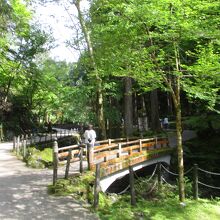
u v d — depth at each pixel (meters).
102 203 9.61
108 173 12.20
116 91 23.38
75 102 21.45
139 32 9.38
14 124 35.19
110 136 27.38
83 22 16.80
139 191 12.23
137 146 15.88
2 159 17.69
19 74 33.53
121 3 8.88
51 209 8.65
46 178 12.20
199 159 19.53
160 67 10.09
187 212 9.32
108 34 10.23
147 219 8.50
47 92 36.91
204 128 22.33
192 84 10.66
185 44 11.12
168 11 8.10
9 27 28.38
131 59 9.60
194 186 10.74
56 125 52.97
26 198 9.58
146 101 37.81
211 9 8.40
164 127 32.47
